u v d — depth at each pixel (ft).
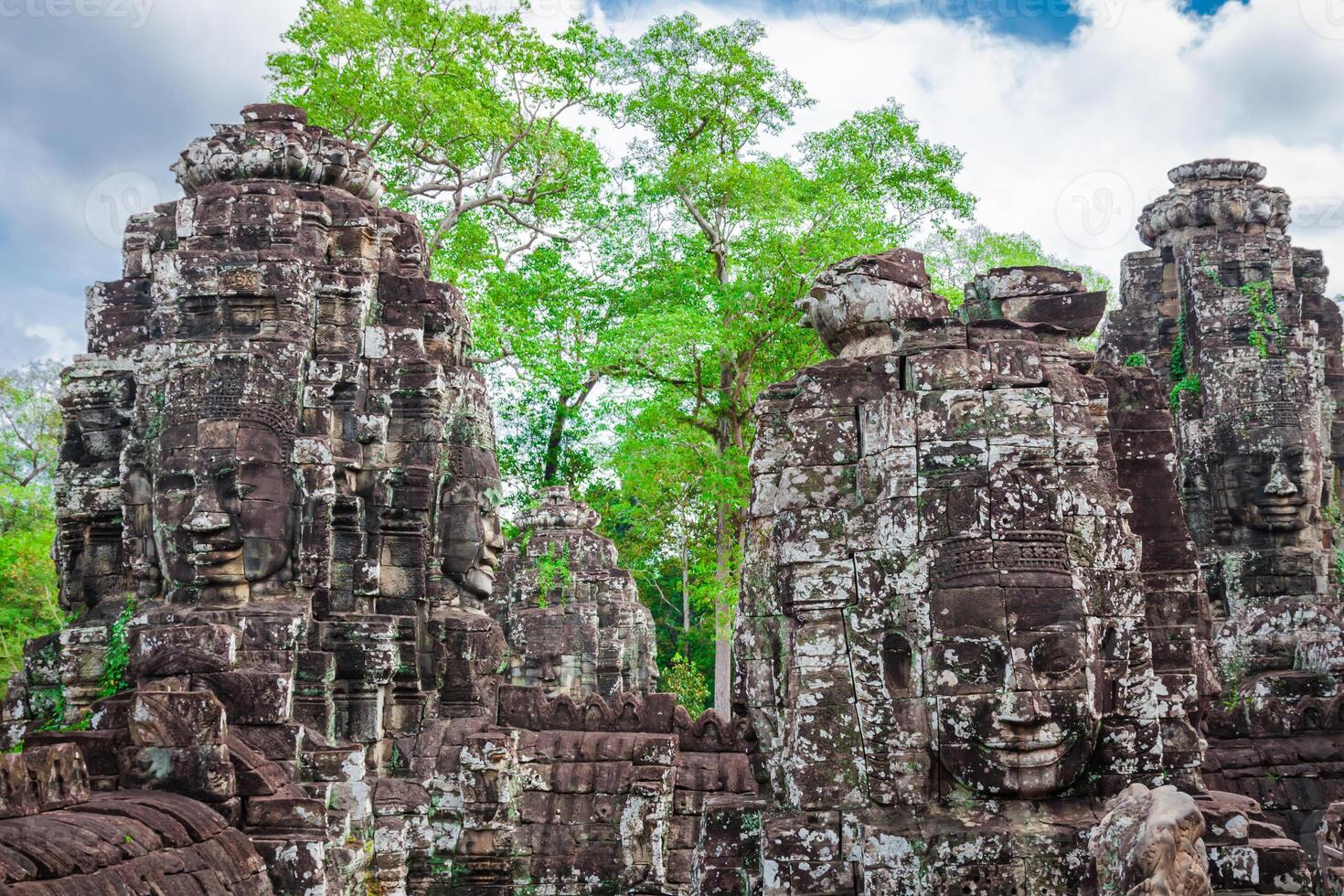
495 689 52.85
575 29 95.35
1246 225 68.85
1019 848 31.37
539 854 47.80
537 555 94.12
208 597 45.21
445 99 86.43
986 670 32.14
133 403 49.37
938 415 33.81
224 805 35.63
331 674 46.21
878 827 32.07
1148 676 33.63
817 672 34.04
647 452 88.84
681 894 46.60
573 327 99.35
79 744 35.94
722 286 89.92
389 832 45.60
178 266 47.88
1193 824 24.34
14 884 26.17
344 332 49.55
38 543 92.84
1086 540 33.83
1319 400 67.97
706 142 101.35
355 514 49.47
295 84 87.97
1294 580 63.52
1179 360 69.31
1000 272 39.17
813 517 34.78
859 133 99.35
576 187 99.19
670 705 50.88
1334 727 49.52
